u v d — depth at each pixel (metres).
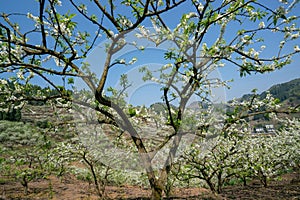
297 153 10.52
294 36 3.36
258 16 3.11
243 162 7.98
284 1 2.68
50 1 2.67
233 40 3.27
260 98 4.18
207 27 2.71
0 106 3.58
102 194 8.41
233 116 3.29
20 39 2.90
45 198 10.00
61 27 3.04
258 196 8.26
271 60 3.12
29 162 11.36
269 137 10.65
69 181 13.86
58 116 3.77
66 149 7.17
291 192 8.90
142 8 2.94
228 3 3.09
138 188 12.52
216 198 7.02
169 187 8.07
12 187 11.96
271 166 9.37
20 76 3.42
